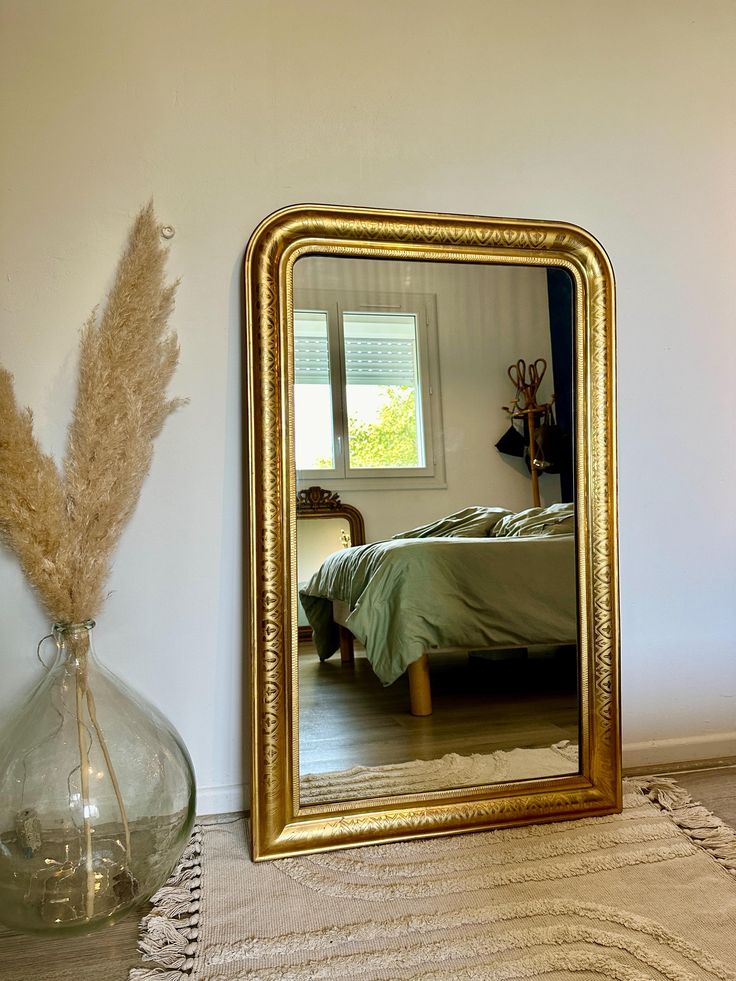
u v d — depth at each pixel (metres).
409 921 1.29
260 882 1.44
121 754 1.37
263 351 1.61
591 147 1.94
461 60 1.86
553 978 1.14
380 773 1.66
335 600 1.66
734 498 2.03
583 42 1.94
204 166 1.70
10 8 1.60
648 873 1.44
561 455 1.83
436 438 1.75
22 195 1.60
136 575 1.67
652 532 1.99
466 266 1.78
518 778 1.73
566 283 1.85
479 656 1.75
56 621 1.48
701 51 2.03
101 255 1.64
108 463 1.45
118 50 1.65
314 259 1.68
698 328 2.02
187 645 1.71
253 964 1.19
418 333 1.74
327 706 1.64
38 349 1.61
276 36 1.74
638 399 1.97
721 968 1.15
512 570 1.77
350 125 1.78
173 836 1.37
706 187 2.03
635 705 1.99
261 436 1.60
